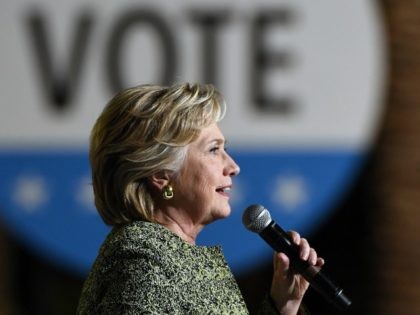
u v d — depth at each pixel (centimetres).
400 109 1402
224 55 1361
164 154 636
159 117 636
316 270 667
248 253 1338
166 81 1357
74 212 1378
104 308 594
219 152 660
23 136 1373
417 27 1400
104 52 1365
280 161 1370
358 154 1387
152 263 606
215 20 1363
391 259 1419
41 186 1377
